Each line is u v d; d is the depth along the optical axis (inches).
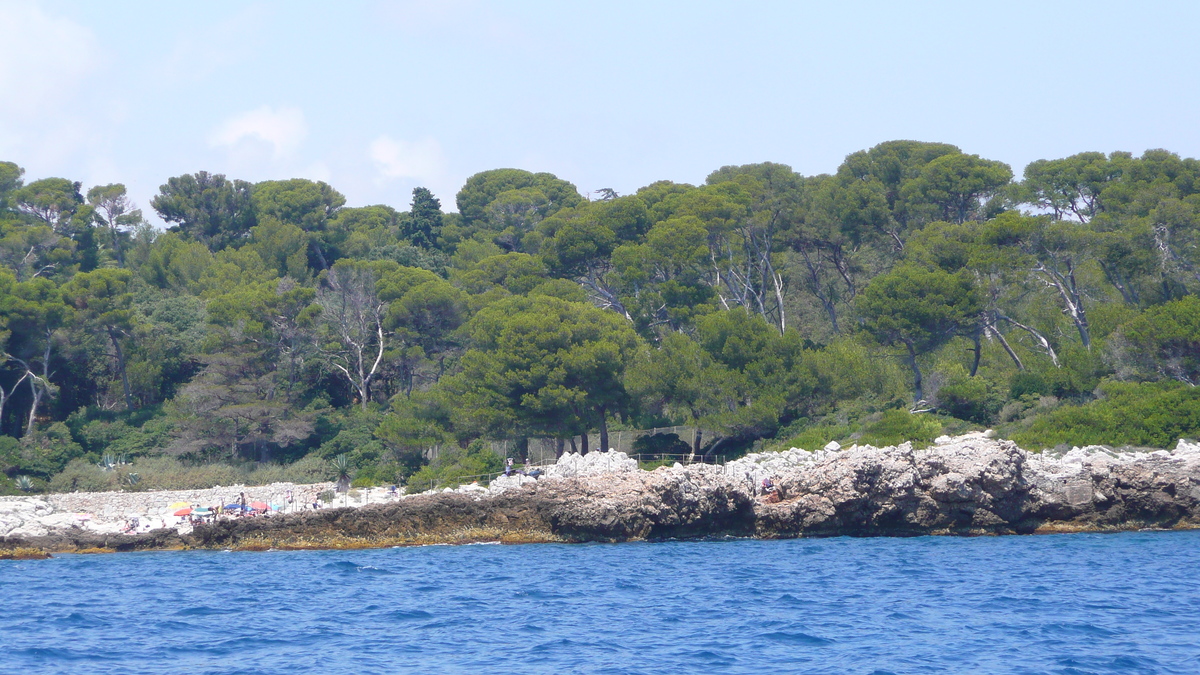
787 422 4434.1
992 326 4640.8
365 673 1467.8
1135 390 3900.1
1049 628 1716.3
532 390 4303.6
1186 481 3166.8
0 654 1625.2
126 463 4805.6
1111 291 4916.3
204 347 5305.1
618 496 3149.6
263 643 1689.2
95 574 2787.9
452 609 1974.7
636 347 4507.9
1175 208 4498.0
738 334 4424.2
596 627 1769.2
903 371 4749.0
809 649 1583.4
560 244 5472.4
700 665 1487.5
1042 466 3272.6
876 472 3139.8
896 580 2262.6
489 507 3314.5
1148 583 2166.6
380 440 4879.4
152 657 1596.9
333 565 2800.2
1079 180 5452.8
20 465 4702.3
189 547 3528.5
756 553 2805.1
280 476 4677.7
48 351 5182.1
